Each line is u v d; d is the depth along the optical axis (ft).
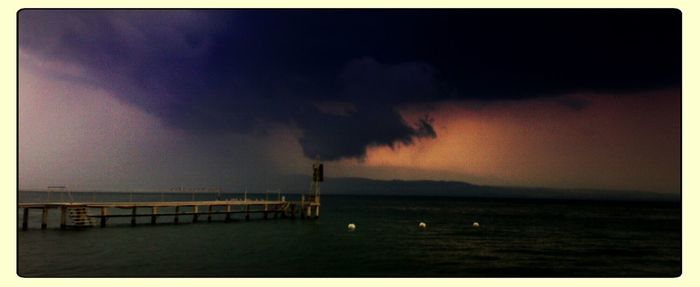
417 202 651.66
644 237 174.70
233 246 131.23
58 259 107.14
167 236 146.82
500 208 451.94
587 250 139.54
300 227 188.96
